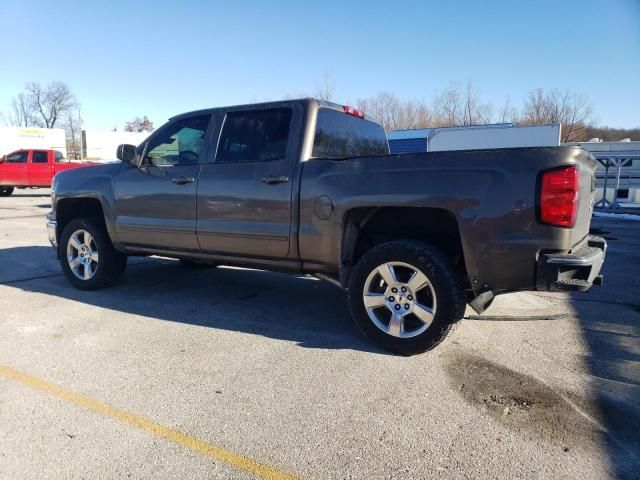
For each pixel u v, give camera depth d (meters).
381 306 3.92
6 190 23.73
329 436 2.72
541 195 3.27
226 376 3.46
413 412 2.97
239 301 5.40
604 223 14.77
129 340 4.17
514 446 2.62
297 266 4.32
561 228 3.25
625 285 6.26
